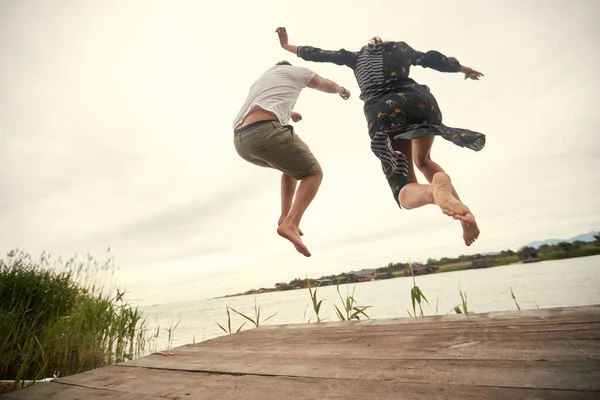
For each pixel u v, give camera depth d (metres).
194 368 1.27
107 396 1.03
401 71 2.09
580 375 0.71
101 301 5.09
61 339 4.31
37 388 1.17
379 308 13.21
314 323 2.02
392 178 1.89
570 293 10.86
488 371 0.82
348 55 2.30
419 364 0.95
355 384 0.86
